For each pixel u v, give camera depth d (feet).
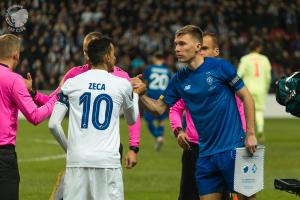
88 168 47.55
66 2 215.92
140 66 190.90
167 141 137.59
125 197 77.51
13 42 51.26
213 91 51.16
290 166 102.68
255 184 50.37
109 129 48.06
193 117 52.31
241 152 49.85
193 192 58.44
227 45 213.05
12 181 50.37
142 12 221.25
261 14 231.71
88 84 48.32
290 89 46.85
